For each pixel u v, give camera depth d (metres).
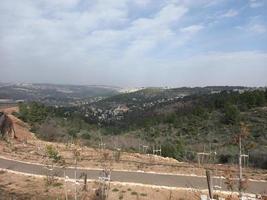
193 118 99.00
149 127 100.38
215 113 98.88
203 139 80.50
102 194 31.62
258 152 57.03
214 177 30.83
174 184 36.09
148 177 38.53
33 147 55.94
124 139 81.00
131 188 34.78
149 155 53.22
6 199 31.66
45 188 35.09
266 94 104.00
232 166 46.50
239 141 13.93
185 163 48.50
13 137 67.25
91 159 46.09
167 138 86.25
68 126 90.44
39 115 88.56
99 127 106.50
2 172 40.50
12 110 85.62
